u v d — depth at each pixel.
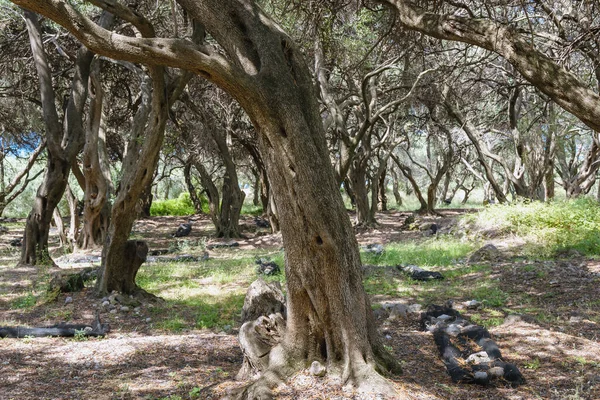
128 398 4.40
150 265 14.36
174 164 41.16
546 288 8.96
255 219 31.08
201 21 4.62
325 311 4.17
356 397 3.87
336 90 21.61
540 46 10.04
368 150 24.84
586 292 8.34
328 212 4.08
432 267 12.34
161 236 24.98
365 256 14.48
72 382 4.85
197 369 5.15
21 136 26.19
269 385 4.04
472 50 16.97
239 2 4.48
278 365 4.23
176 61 4.03
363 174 25.55
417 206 41.44
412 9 6.27
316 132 4.27
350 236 4.24
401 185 53.94
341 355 4.19
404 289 9.79
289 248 4.18
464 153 36.97
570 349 5.64
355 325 4.17
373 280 10.72
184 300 9.34
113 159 32.75
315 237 4.07
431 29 6.05
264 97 4.03
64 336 6.85
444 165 31.52
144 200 32.16
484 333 5.80
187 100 21.20
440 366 5.13
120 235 8.93
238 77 3.97
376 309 8.02
